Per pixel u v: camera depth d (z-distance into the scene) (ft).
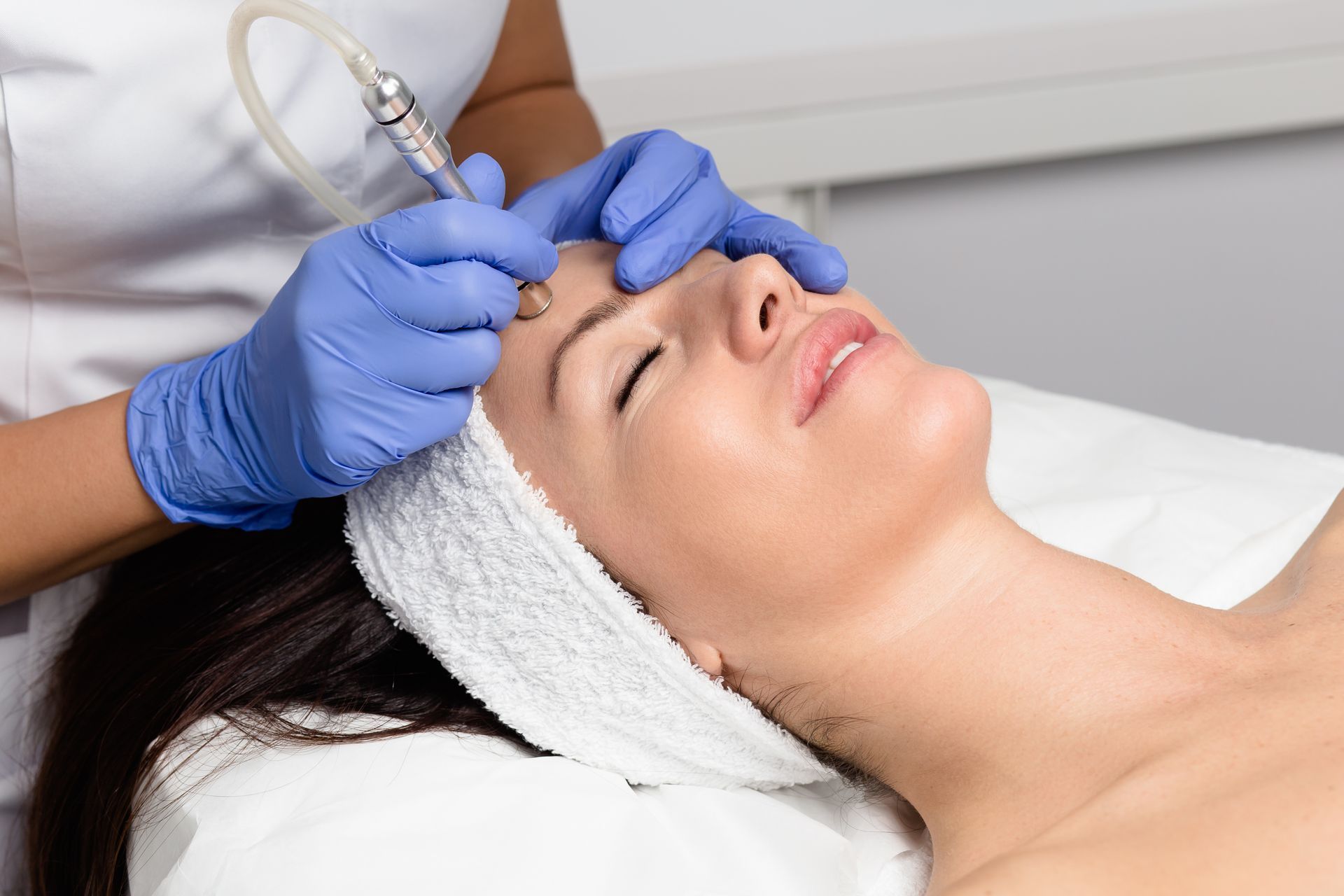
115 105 3.21
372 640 3.74
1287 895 2.39
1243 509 4.42
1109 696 2.96
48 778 3.79
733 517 3.07
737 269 3.18
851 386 3.03
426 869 3.07
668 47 7.00
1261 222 7.59
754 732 3.42
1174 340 7.98
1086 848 2.57
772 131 7.11
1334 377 7.95
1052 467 4.88
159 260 3.67
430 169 3.10
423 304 3.04
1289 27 6.84
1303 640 3.02
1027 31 6.86
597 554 3.30
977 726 3.08
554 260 3.31
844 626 3.18
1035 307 7.92
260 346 3.24
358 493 3.60
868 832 3.50
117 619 3.85
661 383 3.18
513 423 3.35
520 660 3.41
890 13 6.91
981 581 3.17
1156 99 7.05
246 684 3.65
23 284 3.58
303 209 3.82
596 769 3.56
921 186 7.57
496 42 4.36
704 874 3.26
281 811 3.23
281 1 2.84
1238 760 2.68
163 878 3.17
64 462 3.40
